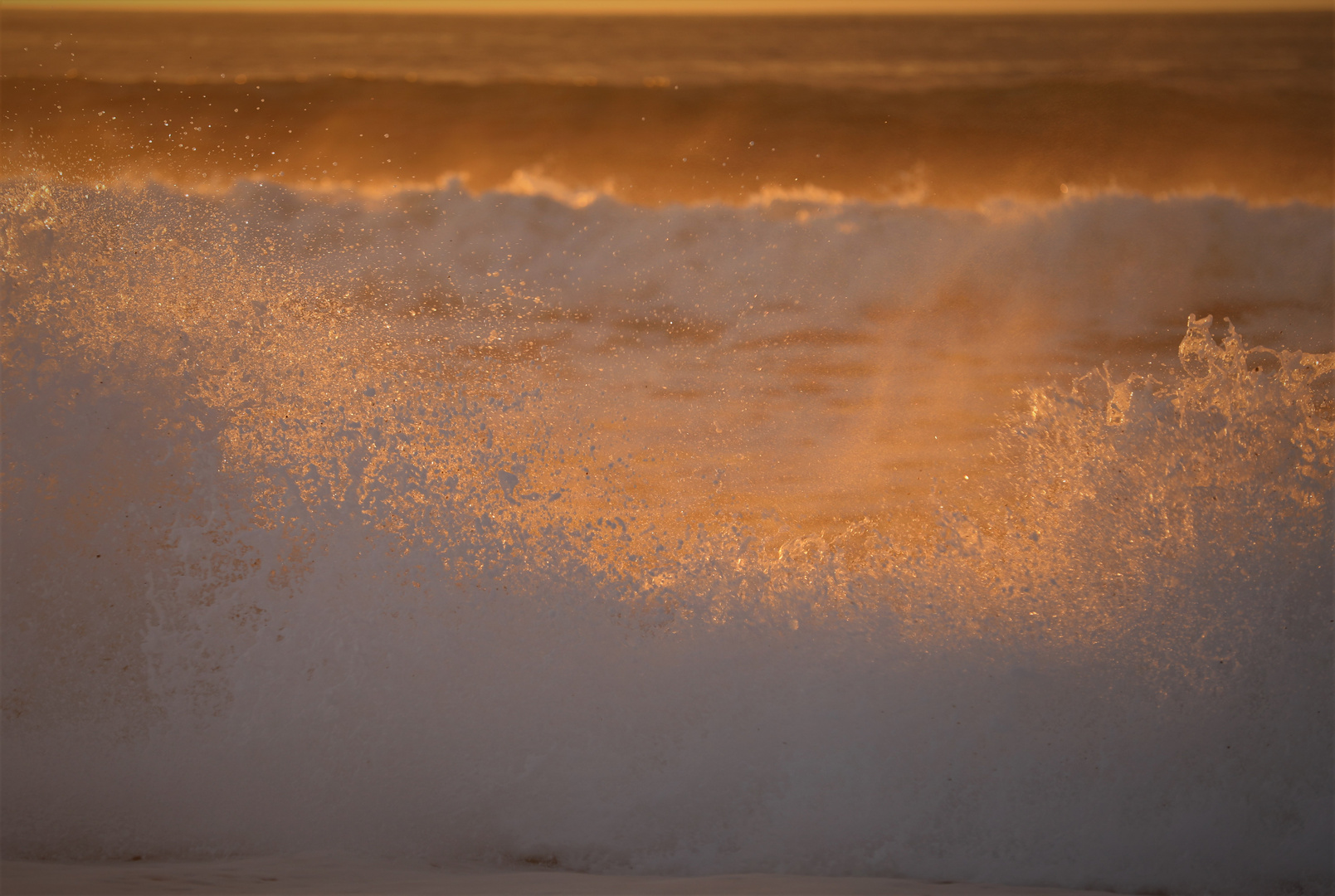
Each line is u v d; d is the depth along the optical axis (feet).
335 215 91.66
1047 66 309.01
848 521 48.62
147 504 36.58
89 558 35.45
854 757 32.55
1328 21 495.00
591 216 98.78
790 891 27.86
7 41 367.66
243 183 91.66
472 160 142.41
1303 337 77.66
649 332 75.72
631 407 62.49
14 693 33.50
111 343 40.14
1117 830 31.30
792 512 49.73
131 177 50.37
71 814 31.24
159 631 34.53
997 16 592.60
